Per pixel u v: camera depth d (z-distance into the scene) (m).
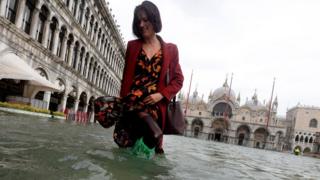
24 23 16.67
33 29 17.33
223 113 86.62
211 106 86.94
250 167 4.61
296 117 84.06
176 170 2.62
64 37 22.30
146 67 3.76
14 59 14.48
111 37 39.34
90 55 30.28
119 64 50.00
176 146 7.12
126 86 3.79
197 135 89.00
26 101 16.77
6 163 1.91
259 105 97.19
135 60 3.83
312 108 82.94
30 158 2.16
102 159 2.55
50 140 3.42
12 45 15.32
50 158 2.25
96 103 3.66
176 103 3.93
